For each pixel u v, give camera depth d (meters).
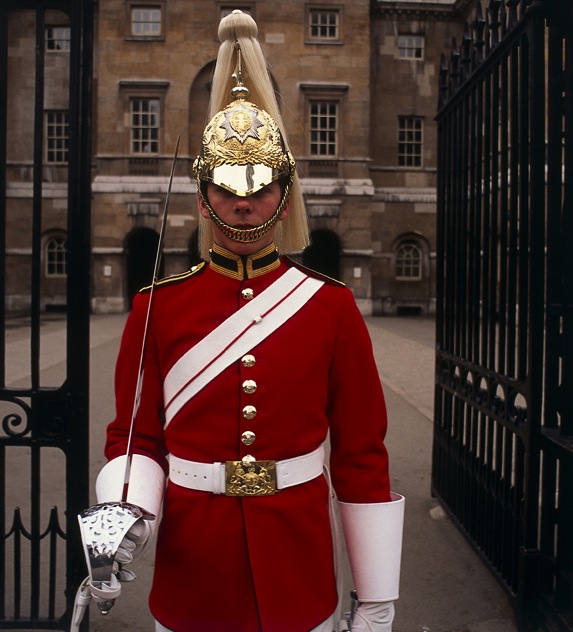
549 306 2.95
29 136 25.06
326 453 6.02
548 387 3.00
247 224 1.54
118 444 1.63
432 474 4.98
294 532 1.54
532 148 3.01
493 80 3.69
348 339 1.64
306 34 24.95
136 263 26.38
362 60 25.06
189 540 1.53
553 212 2.93
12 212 25.39
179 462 1.56
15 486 5.13
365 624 1.56
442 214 4.85
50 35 24.69
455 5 26.97
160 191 24.55
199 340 1.57
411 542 4.17
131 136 24.59
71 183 2.81
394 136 27.14
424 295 27.17
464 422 4.50
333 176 25.14
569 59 2.78
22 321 21.19
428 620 3.24
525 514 3.08
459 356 4.37
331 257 26.70
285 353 1.55
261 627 1.48
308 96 24.95
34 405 2.84
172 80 24.52
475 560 3.91
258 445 1.53
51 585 2.93
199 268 1.67
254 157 1.52
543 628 2.94
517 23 3.15
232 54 1.72
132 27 24.58
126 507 1.40
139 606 3.39
